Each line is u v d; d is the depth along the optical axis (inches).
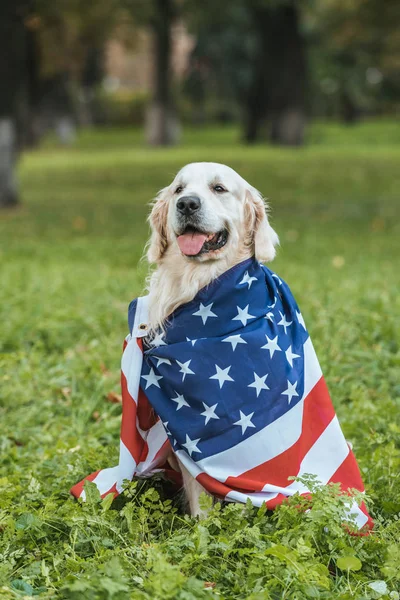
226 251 156.3
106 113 2313.0
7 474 179.3
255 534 133.0
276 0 1159.0
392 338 264.2
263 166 1010.1
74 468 172.1
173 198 159.5
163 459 162.2
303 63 1371.8
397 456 179.0
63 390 232.1
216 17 1306.6
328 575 132.0
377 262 430.3
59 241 514.9
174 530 148.3
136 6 986.1
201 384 147.5
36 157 1332.4
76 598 117.6
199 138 1753.2
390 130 1840.6
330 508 134.8
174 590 115.9
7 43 666.2
